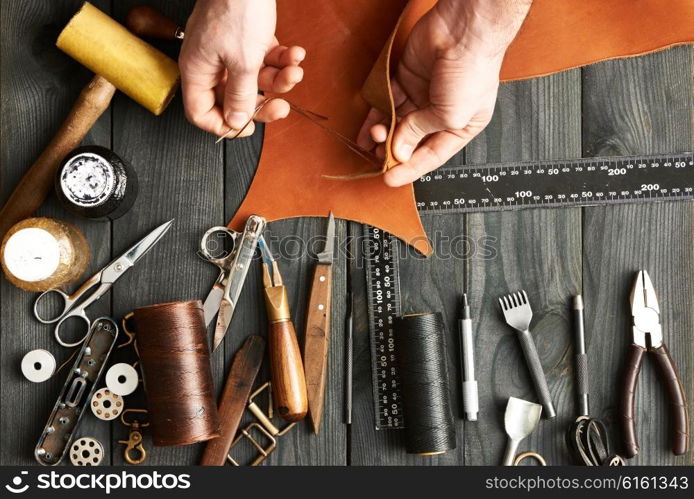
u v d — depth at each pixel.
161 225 1.38
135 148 1.39
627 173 1.39
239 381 1.36
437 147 1.29
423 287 1.40
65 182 1.26
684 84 1.40
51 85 1.39
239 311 1.39
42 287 1.30
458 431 1.39
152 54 1.25
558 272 1.40
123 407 1.35
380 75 1.18
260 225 1.36
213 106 1.24
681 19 1.35
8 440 1.38
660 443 1.39
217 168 1.39
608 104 1.40
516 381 1.39
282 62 1.21
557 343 1.40
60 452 1.33
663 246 1.40
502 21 1.09
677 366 1.40
